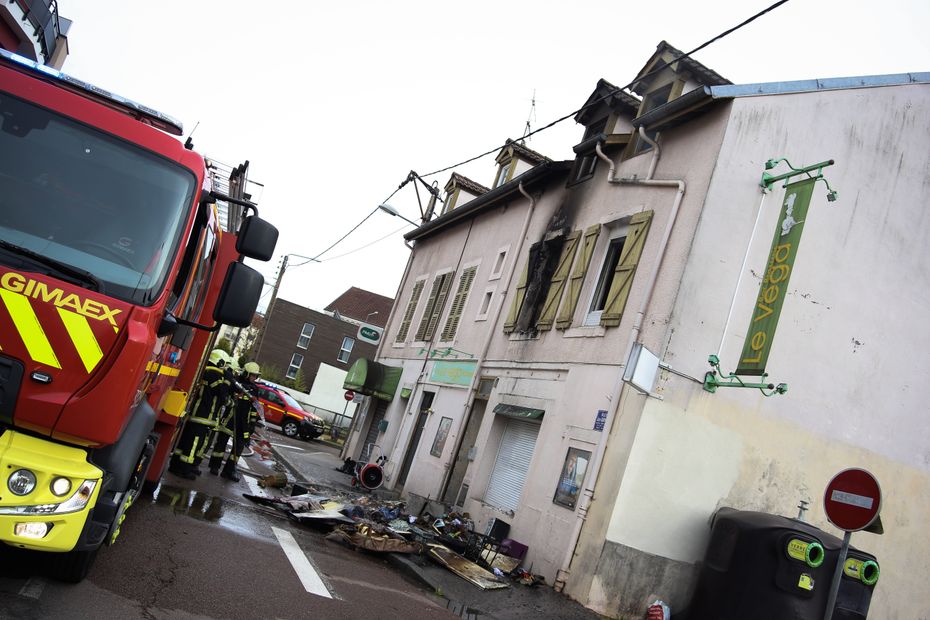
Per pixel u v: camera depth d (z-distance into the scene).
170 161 5.27
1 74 5.04
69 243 4.80
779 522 9.26
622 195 13.19
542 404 13.28
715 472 10.76
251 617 5.86
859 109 12.09
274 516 10.77
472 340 17.89
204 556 7.25
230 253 8.30
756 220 11.10
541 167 15.99
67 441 4.67
